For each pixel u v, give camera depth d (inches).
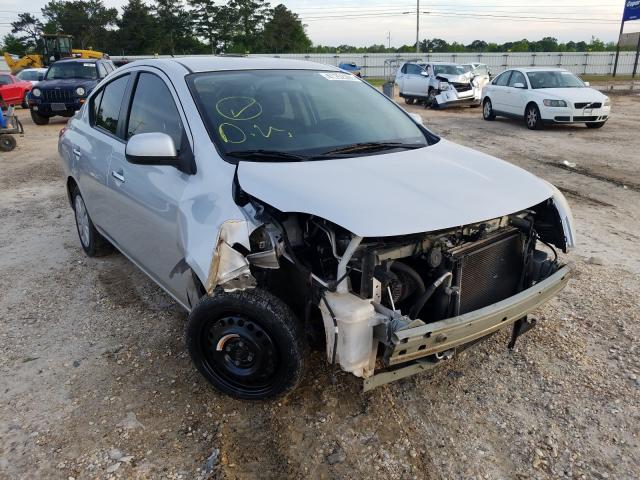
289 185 108.0
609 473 102.8
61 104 619.2
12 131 451.2
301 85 153.3
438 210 104.1
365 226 97.3
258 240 108.5
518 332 137.0
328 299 101.4
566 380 130.0
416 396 124.8
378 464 105.1
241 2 2805.1
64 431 113.7
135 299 172.9
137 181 141.2
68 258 208.7
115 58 1577.3
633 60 1943.9
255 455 107.3
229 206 110.3
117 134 164.6
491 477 102.1
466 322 103.5
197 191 118.6
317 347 125.2
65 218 262.1
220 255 104.6
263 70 154.8
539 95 547.8
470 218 104.7
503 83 620.4
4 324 158.4
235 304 111.0
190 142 126.0
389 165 123.2
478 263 117.3
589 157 403.2
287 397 123.6
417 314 110.3
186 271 125.5
